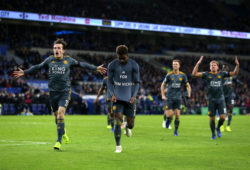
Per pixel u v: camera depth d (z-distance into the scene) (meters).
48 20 36.34
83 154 6.79
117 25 40.91
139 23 42.34
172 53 49.66
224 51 52.91
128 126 7.51
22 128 13.70
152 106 33.66
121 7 49.16
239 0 62.41
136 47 47.97
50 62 8.00
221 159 6.29
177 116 11.71
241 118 25.72
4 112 27.48
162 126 16.34
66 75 7.98
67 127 14.91
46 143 8.73
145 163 5.79
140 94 33.59
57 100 7.99
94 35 45.84
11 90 29.80
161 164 5.70
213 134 10.48
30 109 28.00
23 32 41.03
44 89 32.72
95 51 43.88
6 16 34.22
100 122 18.69
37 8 38.06
